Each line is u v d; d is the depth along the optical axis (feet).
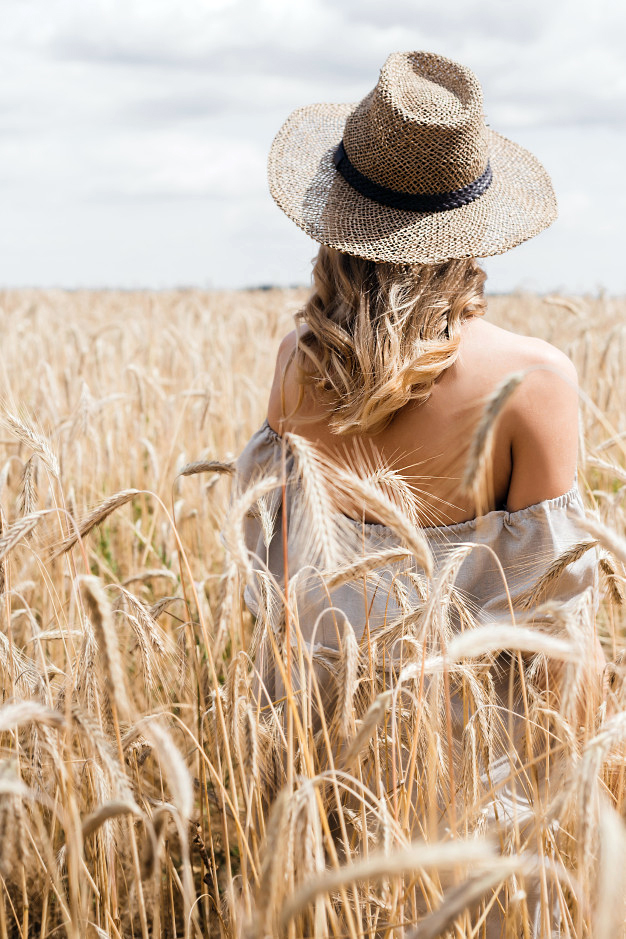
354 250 5.72
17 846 4.45
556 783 5.54
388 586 6.17
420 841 5.44
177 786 3.82
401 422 5.85
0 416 6.37
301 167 6.61
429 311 5.54
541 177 6.75
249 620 10.66
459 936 4.98
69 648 6.23
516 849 5.26
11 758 4.19
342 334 5.72
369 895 5.49
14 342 23.99
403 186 5.93
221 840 8.27
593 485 13.85
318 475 5.12
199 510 13.23
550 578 5.65
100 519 6.06
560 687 5.63
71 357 21.52
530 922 5.96
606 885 3.17
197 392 15.08
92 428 13.28
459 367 5.71
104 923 6.19
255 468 7.14
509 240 5.98
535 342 5.73
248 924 4.64
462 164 5.91
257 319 27.53
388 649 6.05
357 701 6.04
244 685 5.60
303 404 6.46
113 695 4.22
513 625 4.94
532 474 5.75
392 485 5.53
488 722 5.57
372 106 6.02
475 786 5.41
